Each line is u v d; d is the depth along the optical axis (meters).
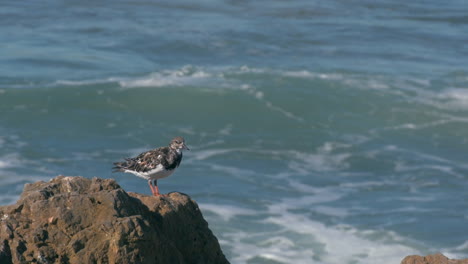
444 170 29.70
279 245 22.14
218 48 45.81
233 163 29.52
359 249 22.28
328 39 48.97
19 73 39.09
